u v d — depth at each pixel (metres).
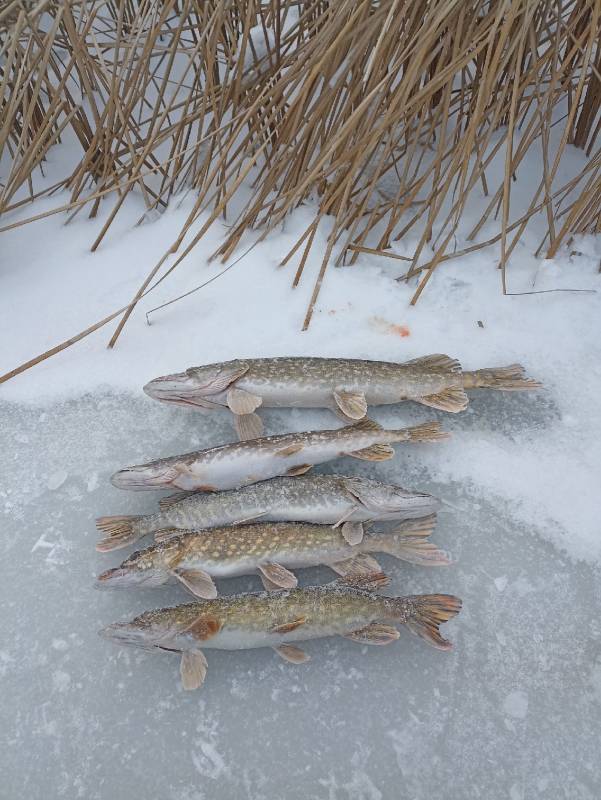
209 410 1.26
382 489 1.08
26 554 1.11
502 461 1.20
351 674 0.99
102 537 1.12
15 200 1.57
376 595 0.99
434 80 1.21
